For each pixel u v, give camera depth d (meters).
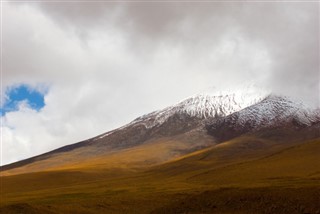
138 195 98.44
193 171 176.88
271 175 120.81
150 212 74.94
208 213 66.94
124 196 98.31
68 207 82.06
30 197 118.69
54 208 78.75
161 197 92.25
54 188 159.00
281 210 61.59
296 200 62.09
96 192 117.62
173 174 186.38
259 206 64.38
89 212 80.81
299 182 93.81
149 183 145.38
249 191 68.75
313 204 59.94
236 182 116.88
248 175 126.12
